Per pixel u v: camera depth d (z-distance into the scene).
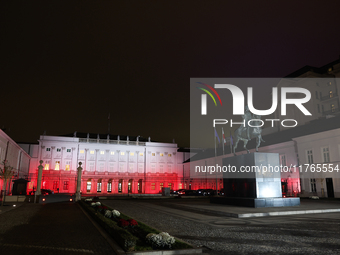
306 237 10.27
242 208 18.92
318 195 35.62
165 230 11.95
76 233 11.51
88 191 73.31
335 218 15.02
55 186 70.31
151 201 33.94
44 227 13.16
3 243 9.65
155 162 80.31
